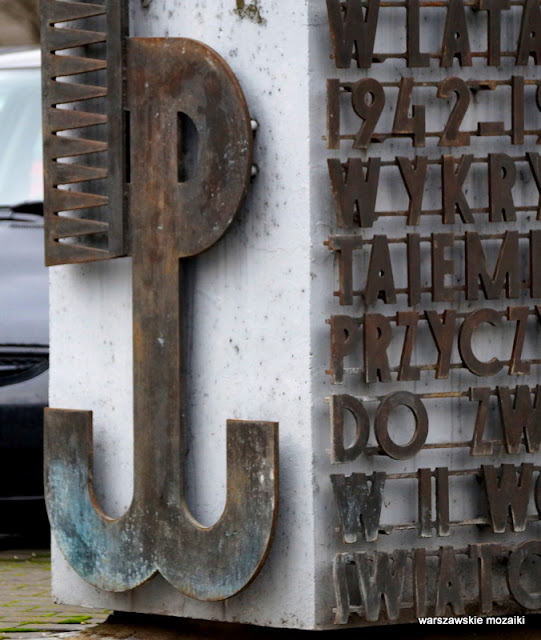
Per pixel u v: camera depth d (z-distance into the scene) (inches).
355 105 328.8
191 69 338.0
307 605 327.9
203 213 337.1
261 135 334.0
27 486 483.5
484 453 339.6
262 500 327.3
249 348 336.2
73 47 357.1
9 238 506.3
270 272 333.1
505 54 343.9
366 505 328.5
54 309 369.4
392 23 335.3
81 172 353.7
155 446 343.9
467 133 339.0
